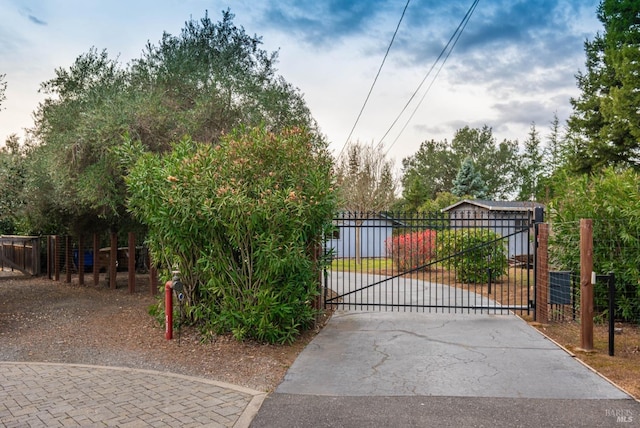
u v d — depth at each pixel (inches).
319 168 273.7
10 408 153.8
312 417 148.5
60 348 239.6
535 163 1310.3
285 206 239.6
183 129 393.1
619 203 301.4
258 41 485.1
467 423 143.7
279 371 201.2
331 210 276.4
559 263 334.3
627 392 171.8
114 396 166.1
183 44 445.4
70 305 373.7
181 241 259.6
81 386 177.5
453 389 176.6
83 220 488.7
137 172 268.4
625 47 723.4
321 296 312.0
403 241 621.9
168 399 163.6
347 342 253.0
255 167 256.5
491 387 178.5
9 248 661.9
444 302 398.6
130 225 485.4
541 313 301.3
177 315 277.9
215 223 238.2
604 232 304.7
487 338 260.2
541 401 163.0
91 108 376.5
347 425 142.3
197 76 418.9
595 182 325.1
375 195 1031.0
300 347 243.1
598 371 197.9
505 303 389.1
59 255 557.0
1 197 427.2
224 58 436.8
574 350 231.9
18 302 388.5
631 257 294.0
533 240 320.2
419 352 231.8
